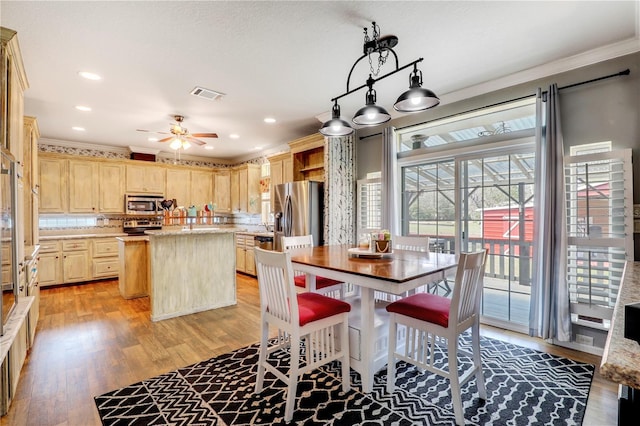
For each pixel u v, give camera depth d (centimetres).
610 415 192
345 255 272
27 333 279
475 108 358
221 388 224
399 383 229
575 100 289
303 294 239
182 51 276
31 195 331
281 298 201
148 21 233
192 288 402
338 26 242
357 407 202
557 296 285
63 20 229
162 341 309
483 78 333
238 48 272
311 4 217
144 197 646
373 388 223
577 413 194
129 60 290
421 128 421
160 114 444
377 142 464
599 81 277
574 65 288
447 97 377
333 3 216
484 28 245
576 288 282
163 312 377
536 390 219
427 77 331
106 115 446
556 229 286
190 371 249
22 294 244
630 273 189
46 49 268
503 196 347
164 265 380
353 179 491
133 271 464
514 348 287
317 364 204
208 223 755
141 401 209
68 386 228
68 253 551
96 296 477
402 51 279
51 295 483
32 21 229
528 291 331
